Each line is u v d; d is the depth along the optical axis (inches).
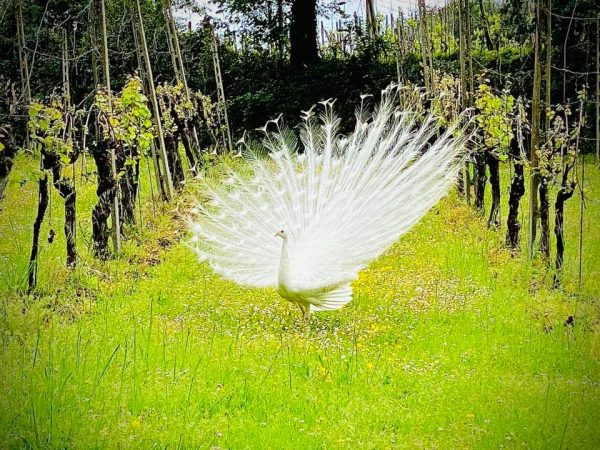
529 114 799.7
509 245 532.1
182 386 317.1
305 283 403.2
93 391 294.4
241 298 455.8
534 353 356.5
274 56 1291.8
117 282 467.8
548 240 490.0
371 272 501.0
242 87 1242.0
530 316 409.7
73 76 983.0
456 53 1143.6
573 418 281.0
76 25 922.7
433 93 762.8
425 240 572.7
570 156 480.1
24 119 597.9
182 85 854.5
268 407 307.1
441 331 394.9
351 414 297.1
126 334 369.7
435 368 343.3
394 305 439.2
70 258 464.1
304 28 1243.8
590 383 319.6
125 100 532.7
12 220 572.7
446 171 489.1
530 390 309.7
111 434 265.1
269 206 455.5
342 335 398.3
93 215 509.7
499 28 1143.0
